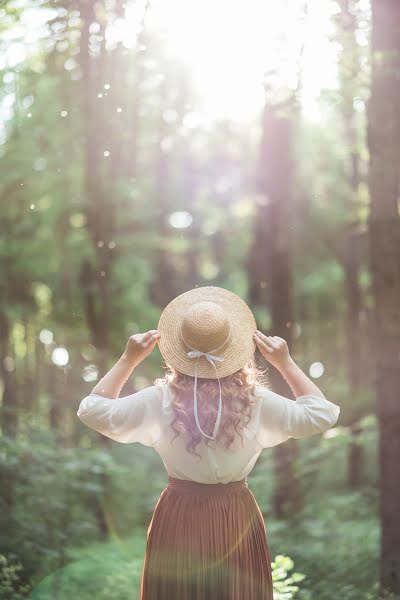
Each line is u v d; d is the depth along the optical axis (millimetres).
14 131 8625
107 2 7051
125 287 11430
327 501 8273
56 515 6180
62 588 4938
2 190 9141
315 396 2408
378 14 4949
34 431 7219
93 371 9688
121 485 8156
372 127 5039
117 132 8492
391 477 4863
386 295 4953
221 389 2361
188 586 2375
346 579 5383
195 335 2369
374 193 5039
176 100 9250
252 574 2434
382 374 4938
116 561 5547
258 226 12812
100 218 9547
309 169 11633
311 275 15062
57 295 10766
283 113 6691
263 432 2395
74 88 7738
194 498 2402
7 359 9758
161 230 13102
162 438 2377
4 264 10117
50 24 6992
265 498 7961
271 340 2451
